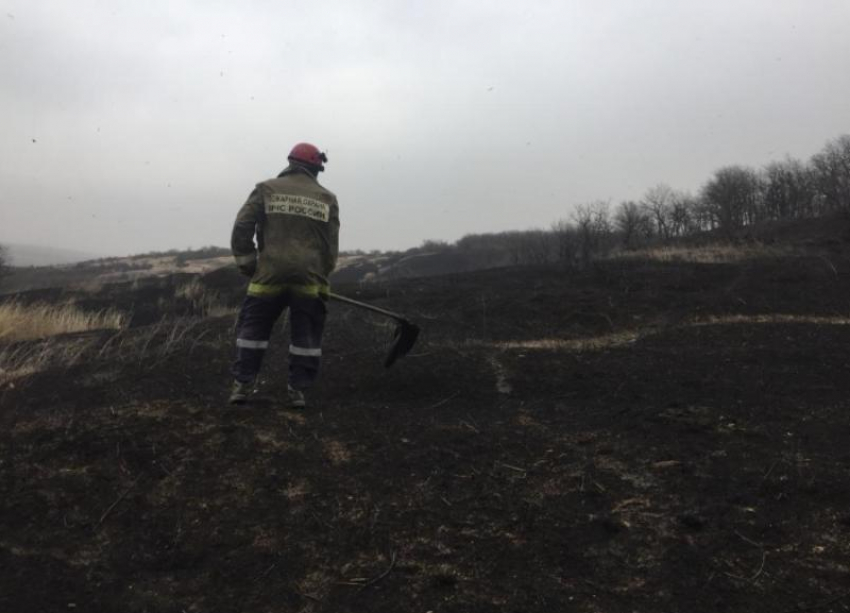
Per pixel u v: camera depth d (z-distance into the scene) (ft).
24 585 8.30
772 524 9.02
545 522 9.40
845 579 7.90
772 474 10.28
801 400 13.76
